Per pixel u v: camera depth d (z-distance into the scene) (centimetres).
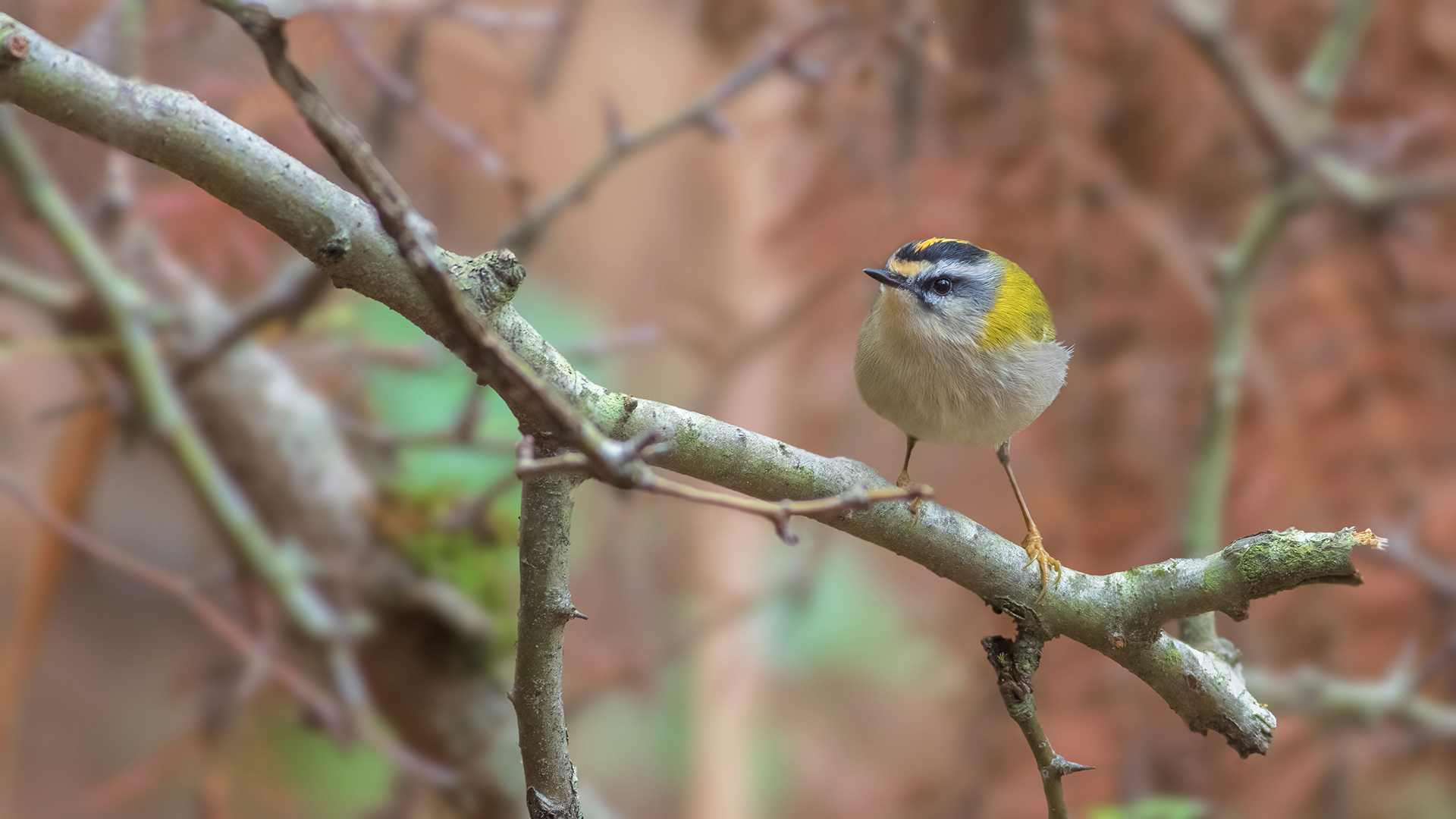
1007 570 479
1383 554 893
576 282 1326
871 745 1367
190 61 625
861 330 759
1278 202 905
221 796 819
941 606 1198
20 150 698
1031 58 1009
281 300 757
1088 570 992
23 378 1072
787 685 1380
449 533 820
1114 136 1069
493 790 836
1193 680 495
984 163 995
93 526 1101
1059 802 446
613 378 1299
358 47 780
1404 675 873
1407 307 1029
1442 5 1080
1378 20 1088
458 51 984
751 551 1245
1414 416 987
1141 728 965
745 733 1216
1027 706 459
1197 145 1062
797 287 1163
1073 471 1034
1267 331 1033
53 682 1176
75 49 542
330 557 831
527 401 343
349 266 370
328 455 851
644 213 1293
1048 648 995
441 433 823
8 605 1014
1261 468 960
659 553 1221
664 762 1325
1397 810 1066
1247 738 498
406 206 347
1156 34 1037
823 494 462
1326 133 982
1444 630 949
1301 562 450
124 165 776
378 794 1034
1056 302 1020
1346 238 1062
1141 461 1027
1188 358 1029
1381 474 969
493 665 846
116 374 802
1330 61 979
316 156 657
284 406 843
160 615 1196
